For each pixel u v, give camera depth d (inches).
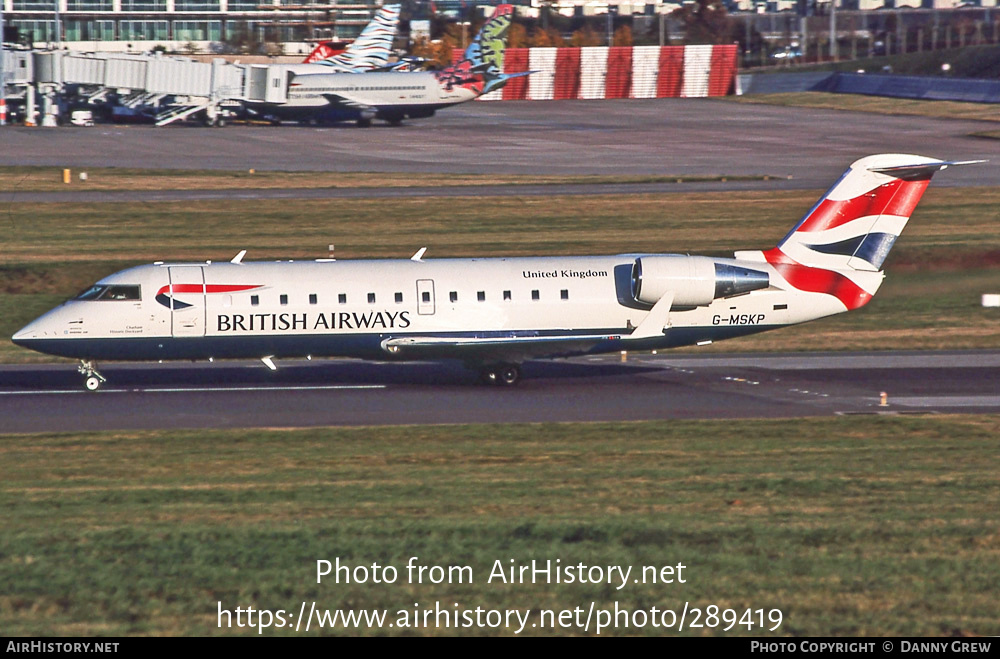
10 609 2568.9
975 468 3860.7
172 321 5187.0
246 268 5344.5
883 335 6845.5
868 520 3221.0
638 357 6250.0
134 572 2787.9
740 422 4601.4
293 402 4975.4
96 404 4921.3
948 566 2844.5
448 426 4512.8
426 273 5364.2
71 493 3491.6
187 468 3818.9
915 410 4899.1
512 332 5349.4
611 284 5438.0
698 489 3563.0
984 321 7185.0
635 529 3120.1
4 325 6953.7
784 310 5541.3
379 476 3713.1
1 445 4156.0
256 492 3503.9
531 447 4156.0
